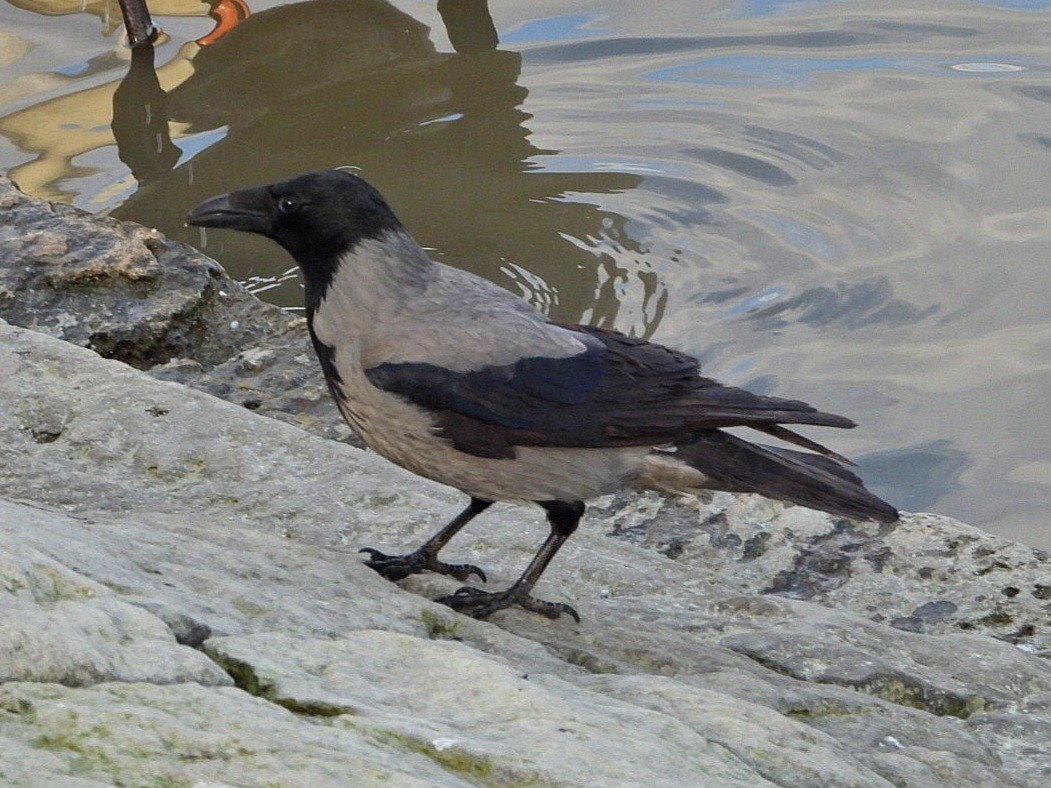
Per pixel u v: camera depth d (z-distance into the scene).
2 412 10.98
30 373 11.45
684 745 6.14
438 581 9.42
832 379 15.19
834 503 9.05
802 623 9.45
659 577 10.29
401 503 10.55
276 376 13.70
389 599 7.92
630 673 8.02
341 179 9.27
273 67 21.11
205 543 7.86
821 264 17.05
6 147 19.20
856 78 20.89
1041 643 10.48
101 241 14.91
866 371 15.28
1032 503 13.31
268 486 10.58
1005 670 9.16
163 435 10.95
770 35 22.20
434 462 9.35
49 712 4.83
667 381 9.23
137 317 14.12
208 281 14.77
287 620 6.88
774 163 19.03
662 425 9.08
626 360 9.28
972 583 11.01
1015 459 13.92
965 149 19.06
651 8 23.06
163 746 4.78
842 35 22.12
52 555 6.34
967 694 8.71
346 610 7.46
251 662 5.86
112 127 19.66
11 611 5.35
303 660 6.18
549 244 17.38
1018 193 18.20
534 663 7.50
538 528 10.68
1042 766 7.80
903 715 7.97
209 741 4.86
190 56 21.44
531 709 6.04
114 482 10.20
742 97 20.47
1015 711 8.68
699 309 16.42
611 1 23.11
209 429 11.06
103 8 22.86
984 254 17.14
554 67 21.31
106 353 13.91
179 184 18.41
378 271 9.24
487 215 17.92
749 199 18.34
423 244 17.19
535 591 9.70
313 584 7.80
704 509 11.83
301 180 9.27
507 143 19.41
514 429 9.09
